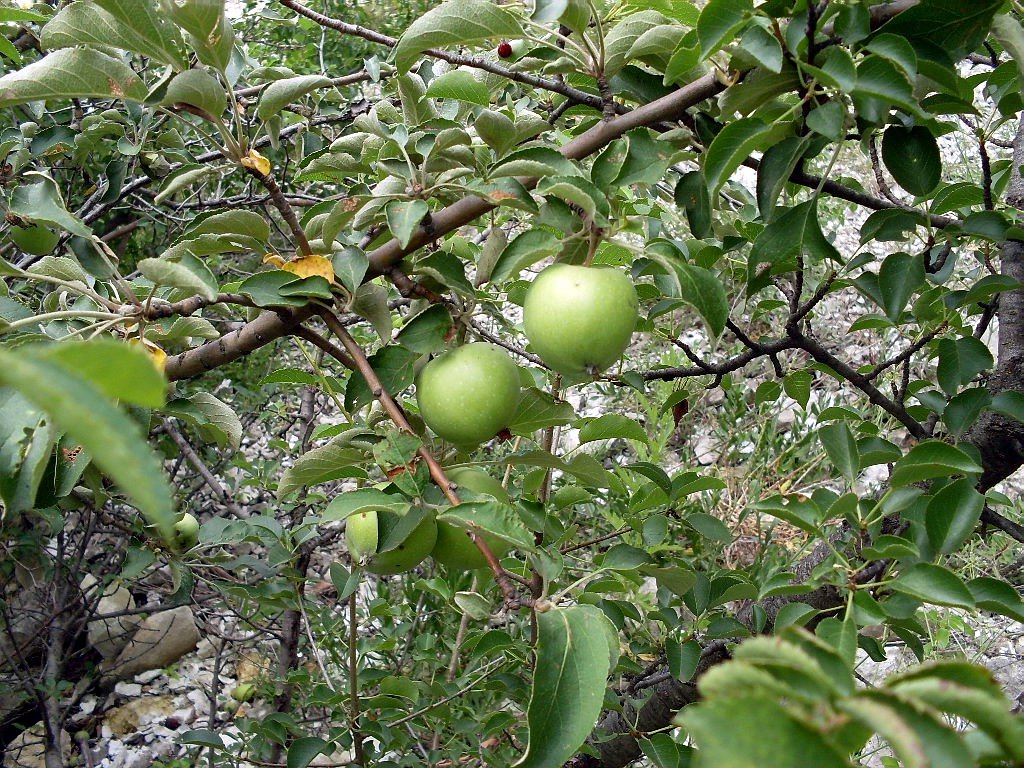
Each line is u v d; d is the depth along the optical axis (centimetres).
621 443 190
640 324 99
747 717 38
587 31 85
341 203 76
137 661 182
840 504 73
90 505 116
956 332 99
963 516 76
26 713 167
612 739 108
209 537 106
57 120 119
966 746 40
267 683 137
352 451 77
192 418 86
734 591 90
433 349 75
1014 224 88
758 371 204
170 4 70
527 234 73
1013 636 149
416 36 77
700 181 80
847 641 70
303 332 79
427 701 114
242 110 86
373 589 159
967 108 79
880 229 82
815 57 69
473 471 77
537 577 71
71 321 83
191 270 77
